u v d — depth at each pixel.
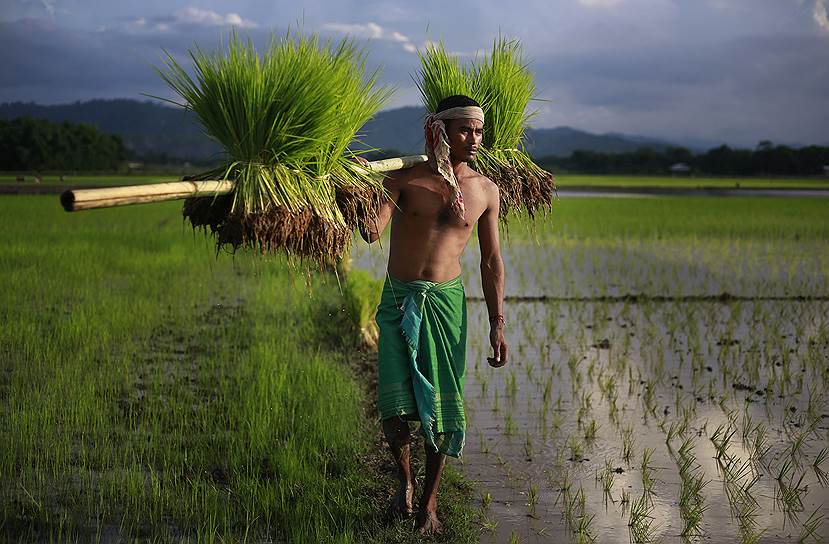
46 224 18.50
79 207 2.30
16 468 4.34
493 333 3.92
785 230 19.33
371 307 7.68
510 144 4.74
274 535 3.67
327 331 7.99
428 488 3.72
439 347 3.76
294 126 3.31
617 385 6.36
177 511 3.83
